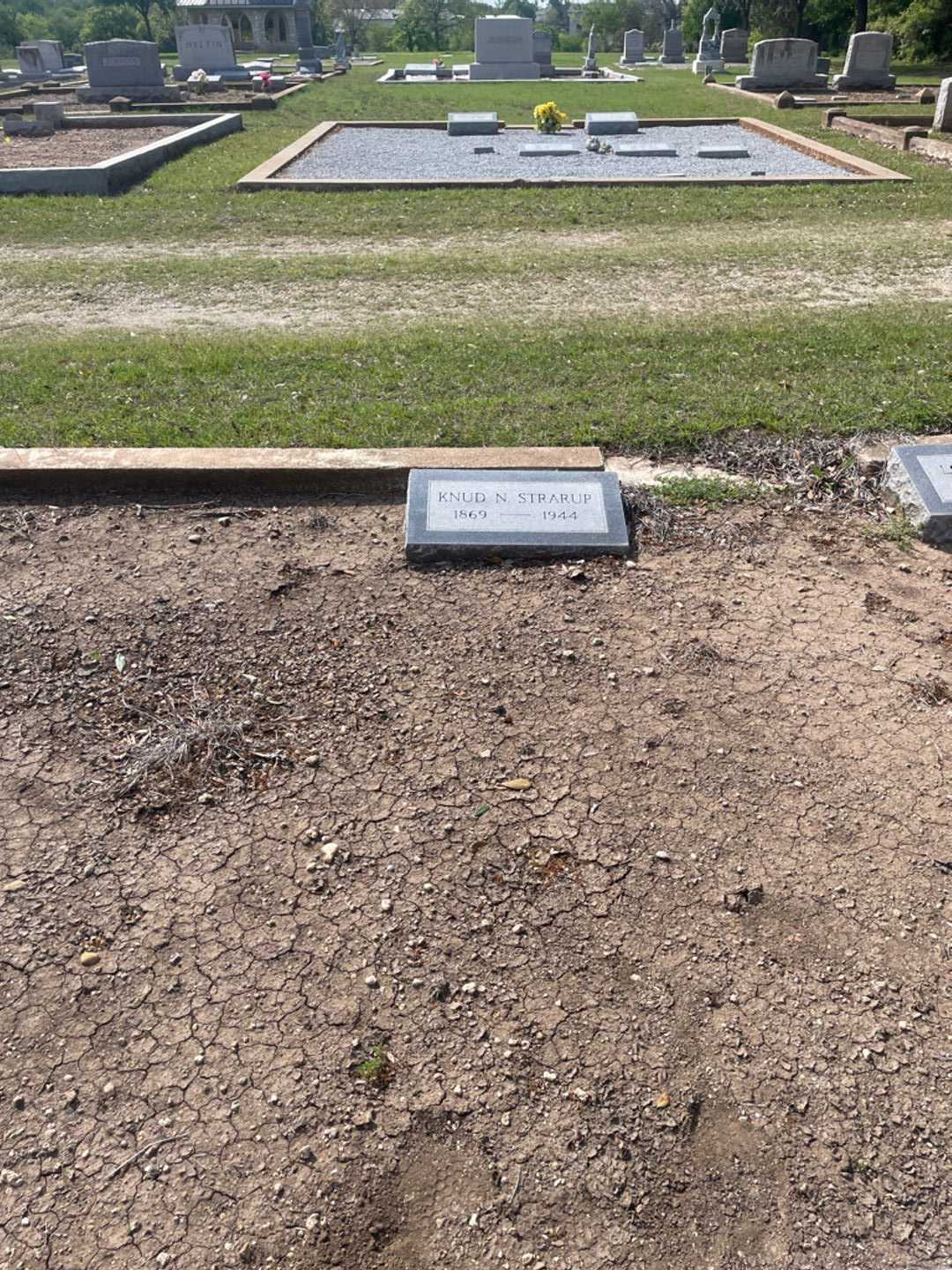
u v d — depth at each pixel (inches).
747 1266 84.7
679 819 128.6
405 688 152.8
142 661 158.7
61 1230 86.7
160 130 910.4
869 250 417.7
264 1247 85.6
